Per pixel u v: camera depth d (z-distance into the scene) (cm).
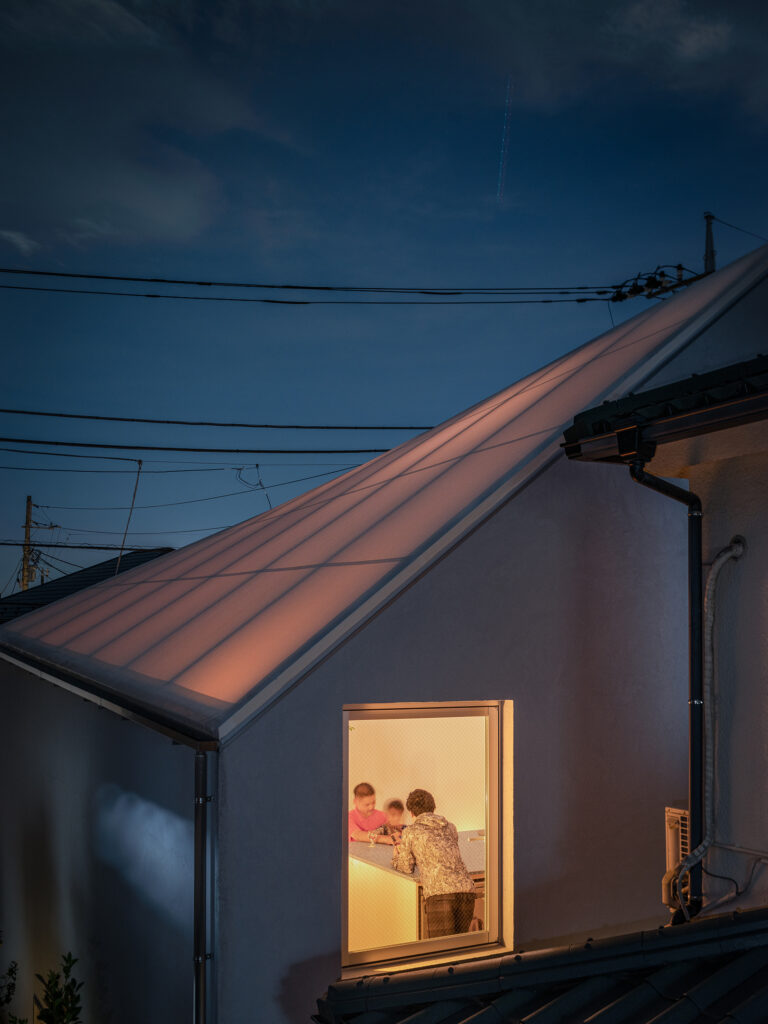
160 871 648
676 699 720
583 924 668
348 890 590
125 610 1062
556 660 673
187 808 600
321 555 769
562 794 670
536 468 665
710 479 505
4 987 1181
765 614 466
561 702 673
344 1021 464
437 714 642
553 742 669
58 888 962
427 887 629
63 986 843
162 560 1420
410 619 616
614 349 878
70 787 934
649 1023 383
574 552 688
